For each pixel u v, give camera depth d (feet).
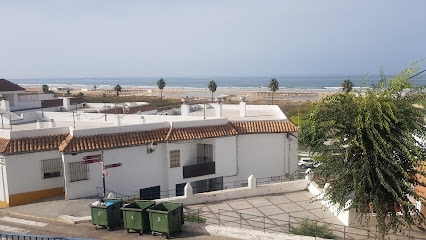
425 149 51.34
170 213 55.77
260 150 99.91
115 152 83.41
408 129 48.85
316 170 55.72
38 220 66.80
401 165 50.31
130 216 57.62
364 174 50.70
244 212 74.18
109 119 106.93
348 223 66.69
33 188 80.94
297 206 77.82
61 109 136.56
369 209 54.39
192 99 335.26
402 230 63.16
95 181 82.07
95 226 60.64
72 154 78.69
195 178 93.04
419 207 64.54
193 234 57.62
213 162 94.43
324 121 51.90
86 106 149.18
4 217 69.15
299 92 437.58
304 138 56.03
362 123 48.78
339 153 53.31
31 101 141.79
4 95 133.90
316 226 61.21
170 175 90.38
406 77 51.37
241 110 113.60
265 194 85.25
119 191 84.58
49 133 83.87
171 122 91.40
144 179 87.66
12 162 78.54
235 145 97.04
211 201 80.02
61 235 58.29
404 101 50.47
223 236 56.85
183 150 91.97
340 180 54.13
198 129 92.73
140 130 88.02
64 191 84.17
